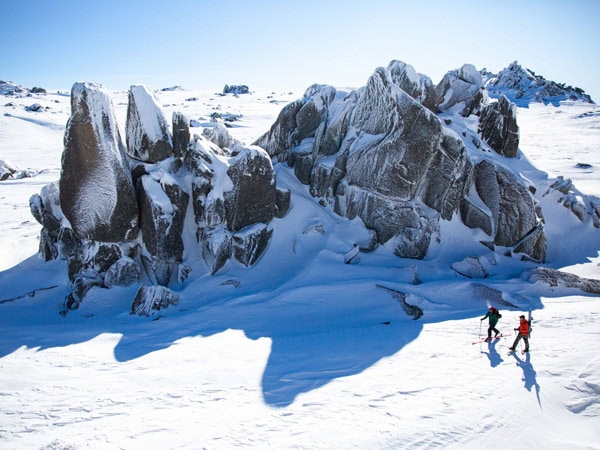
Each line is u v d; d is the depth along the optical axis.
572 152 48.47
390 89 19.06
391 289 15.52
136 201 17.22
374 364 10.76
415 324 13.49
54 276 18.17
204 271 17.86
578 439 8.12
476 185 20.12
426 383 9.75
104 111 16.09
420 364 10.68
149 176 17.72
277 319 14.23
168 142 18.69
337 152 22.33
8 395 9.50
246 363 10.98
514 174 19.69
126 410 8.85
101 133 16.03
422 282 16.72
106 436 7.95
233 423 8.34
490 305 14.97
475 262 17.81
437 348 11.60
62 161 16.33
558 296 15.65
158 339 12.74
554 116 86.06
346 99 23.25
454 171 18.97
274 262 18.47
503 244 19.22
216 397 9.31
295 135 23.75
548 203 21.70
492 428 8.25
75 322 14.95
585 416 8.75
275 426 8.22
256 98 133.00
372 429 8.11
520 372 10.18
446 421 8.38
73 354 11.71
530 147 53.00
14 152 54.56
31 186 36.03
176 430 8.13
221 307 15.08
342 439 7.82
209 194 18.41
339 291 15.69
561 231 20.84
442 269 17.78
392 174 18.64
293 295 15.56
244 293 16.53
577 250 20.06
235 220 18.50
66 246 18.23
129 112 18.55
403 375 10.13
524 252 19.05
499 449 7.76
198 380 10.11
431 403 8.96
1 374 10.50
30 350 12.07
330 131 22.03
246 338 12.74
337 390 9.50
